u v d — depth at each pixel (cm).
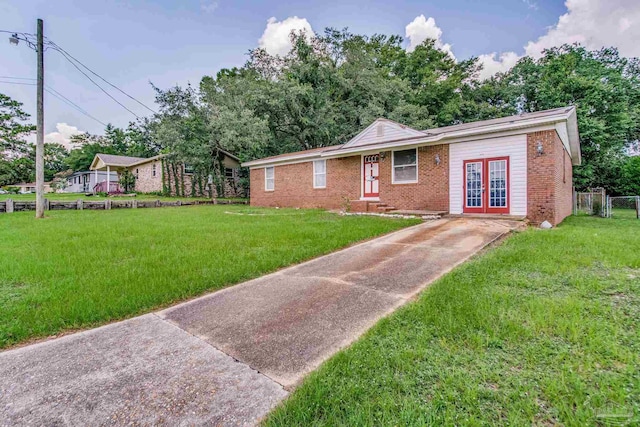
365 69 2436
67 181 4009
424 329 265
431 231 741
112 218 1112
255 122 2106
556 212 895
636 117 1934
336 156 1404
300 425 167
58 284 390
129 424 175
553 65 2012
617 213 1496
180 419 178
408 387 193
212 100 2273
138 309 338
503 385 191
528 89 2203
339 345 255
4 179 2788
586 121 1747
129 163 2892
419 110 2241
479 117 2545
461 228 759
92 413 184
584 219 1164
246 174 2703
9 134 2714
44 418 181
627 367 202
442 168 1073
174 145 2092
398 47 3103
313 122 2369
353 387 194
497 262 451
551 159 862
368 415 170
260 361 237
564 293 331
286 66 2545
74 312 315
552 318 271
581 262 438
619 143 1908
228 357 244
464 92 2780
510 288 350
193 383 212
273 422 171
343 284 402
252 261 502
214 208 1638
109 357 247
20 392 205
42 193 1118
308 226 856
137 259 510
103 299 348
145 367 232
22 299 346
